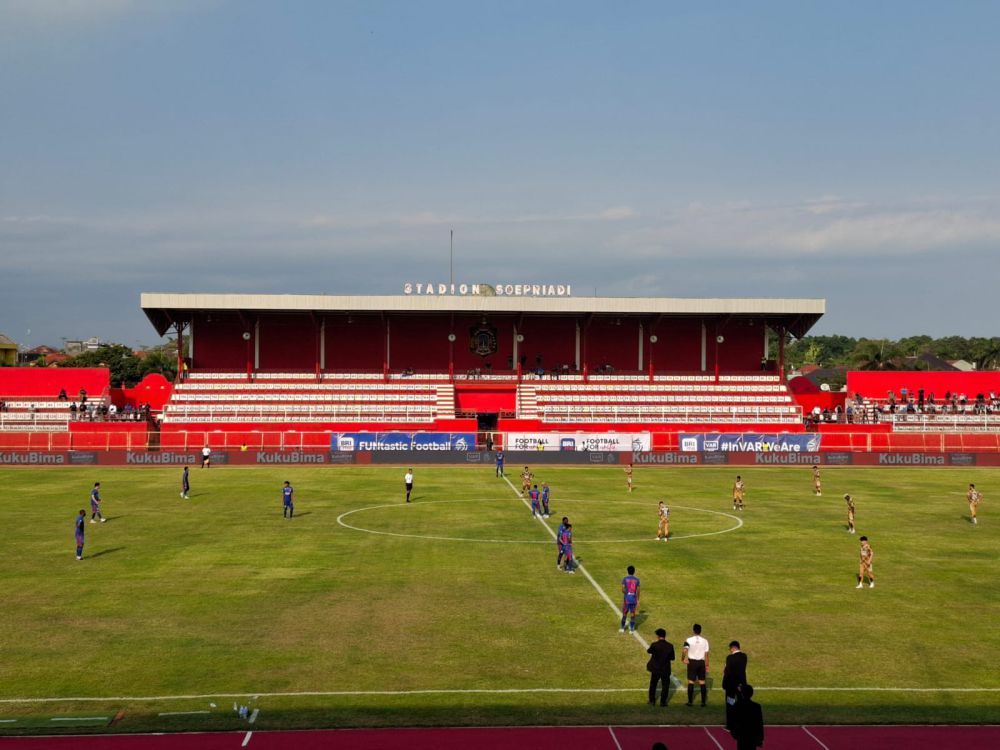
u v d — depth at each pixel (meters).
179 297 110.06
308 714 24.67
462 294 116.25
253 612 35.25
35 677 27.80
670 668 26.19
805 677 28.45
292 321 118.12
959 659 30.20
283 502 61.94
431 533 52.81
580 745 22.69
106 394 117.81
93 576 41.25
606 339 121.38
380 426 107.00
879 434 100.38
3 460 92.94
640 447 97.94
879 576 42.25
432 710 25.11
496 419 117.06
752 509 63.56
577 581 40.84
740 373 120.69
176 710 25.03
